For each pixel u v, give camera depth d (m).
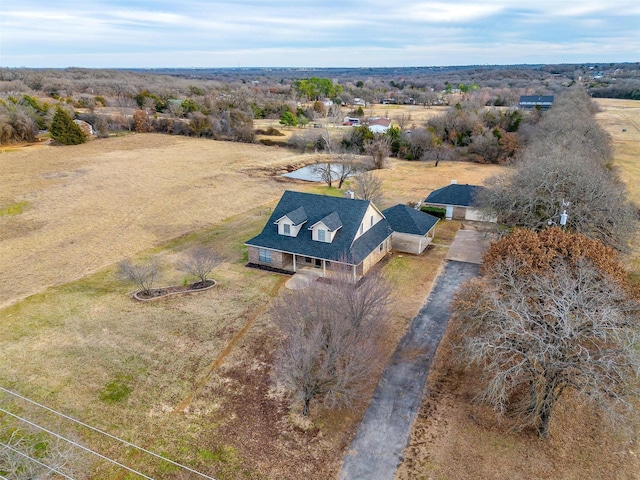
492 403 18.39
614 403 16.38
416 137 75.94
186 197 52.72
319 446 17.25
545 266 21.31
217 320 25.95
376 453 16.86
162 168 67.62
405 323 25.39
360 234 32.12
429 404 19.20
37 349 23.47
